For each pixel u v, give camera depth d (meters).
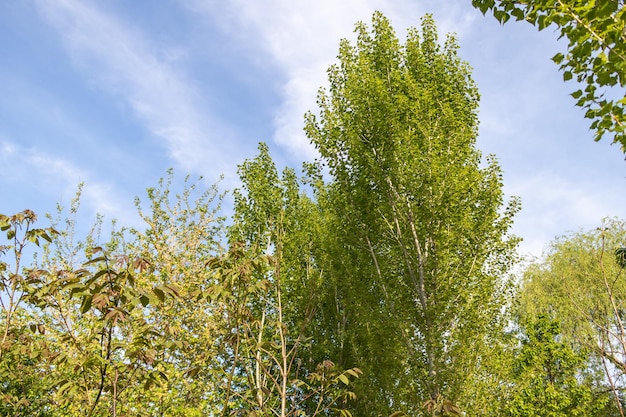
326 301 13.54
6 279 3.87
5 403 6.96
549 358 13.51
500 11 4.27
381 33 12.34
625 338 6.16
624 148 4.16
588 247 18.27
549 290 17.36
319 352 12.94
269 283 4.68
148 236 10.26
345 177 11.41
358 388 10.10
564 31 3.96
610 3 3.46
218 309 8.90
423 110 10.72
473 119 11.70
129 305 3.05
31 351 3.92
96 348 4.32
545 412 12.36
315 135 11.88
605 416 13.69
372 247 11.43
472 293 9.49
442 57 12.12
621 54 3.72
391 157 10.48
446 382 8.91
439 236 9.72
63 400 5.04
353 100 11.23
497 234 10.08
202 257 10.35
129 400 6.64
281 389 5.28
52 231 4.01
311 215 15.06
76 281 3.07
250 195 13.52
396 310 9.91
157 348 6.11
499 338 10.09
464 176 10.01
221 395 8.28
